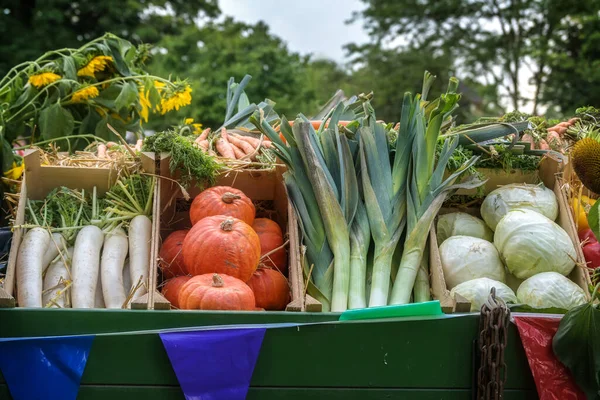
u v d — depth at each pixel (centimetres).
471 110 2331
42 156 356
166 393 243
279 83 1658
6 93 527
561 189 333
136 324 244
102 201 331
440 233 333
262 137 368
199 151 324
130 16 2247
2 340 235
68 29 2098
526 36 2108
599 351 253
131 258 308
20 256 292
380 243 304
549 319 258
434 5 2206
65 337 237
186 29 2052
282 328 244
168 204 327
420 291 303
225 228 282
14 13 2112
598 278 289
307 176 313
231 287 264
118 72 545
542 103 1950
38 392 236
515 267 304
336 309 289
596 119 432
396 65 2219
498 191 332
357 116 383
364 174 312
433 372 253
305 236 307
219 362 239
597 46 1817
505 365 245
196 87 1558
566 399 256
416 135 313
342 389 249
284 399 247
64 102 523
